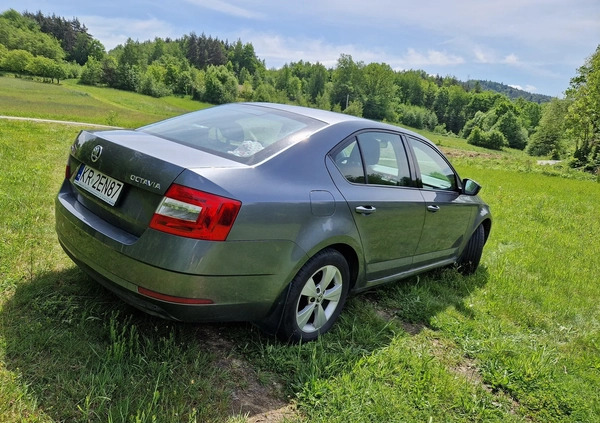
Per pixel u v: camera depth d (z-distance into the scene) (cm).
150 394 215
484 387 284
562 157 6562
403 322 356
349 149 312
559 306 438
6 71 12088
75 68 13600
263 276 245
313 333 291
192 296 222
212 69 13912
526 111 14288
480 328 364
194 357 252
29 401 196
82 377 216
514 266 570
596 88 4731
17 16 16400
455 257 460
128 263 226
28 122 1945
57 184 614
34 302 275
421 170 387
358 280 326
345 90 13538
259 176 248
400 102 15938
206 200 218
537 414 266
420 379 269
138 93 11838
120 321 272
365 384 253
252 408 224
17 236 386
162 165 226
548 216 1036
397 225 342
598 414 273
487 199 1217
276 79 17025
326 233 272
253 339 282
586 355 349
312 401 233
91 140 274
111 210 244
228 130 297
